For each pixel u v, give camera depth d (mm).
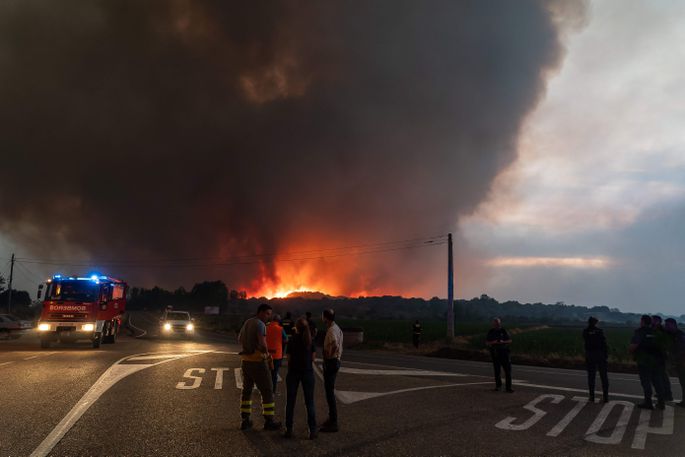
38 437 7000
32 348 23016
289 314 14508
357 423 8641
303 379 7723
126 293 29438
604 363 11883
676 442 7969
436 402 10922
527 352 28141
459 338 41969
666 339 11766
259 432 7770
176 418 8414
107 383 11789
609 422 9430
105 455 6293
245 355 8078
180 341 31156
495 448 7246
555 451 7211
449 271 36812
